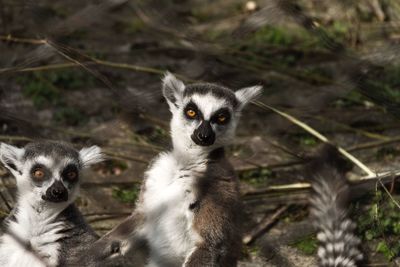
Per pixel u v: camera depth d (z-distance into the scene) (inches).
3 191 448.1
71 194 368.5
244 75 577.6
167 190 372.2
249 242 422.9
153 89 565.3
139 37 641.6
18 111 543.5
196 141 379.6
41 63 580.7
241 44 628.7
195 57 595.2
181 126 389.7
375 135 517.3
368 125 547.8
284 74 580.1
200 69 576.7
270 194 461.7
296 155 482.0
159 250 372.5
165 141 452.4
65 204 362.3
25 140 472.1
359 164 446.9
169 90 405.1
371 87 542.9
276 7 601.6
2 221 390.0
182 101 398.9
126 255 380.8
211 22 668.7
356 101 561.6
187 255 366.0
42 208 358.9
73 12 642.8
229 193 374.6
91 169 490.0
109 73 592.7
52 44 488.1
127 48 627.2
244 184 484.4
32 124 504.4
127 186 471.2
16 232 355.9
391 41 633.0
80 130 529.0
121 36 639.1
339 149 458.0
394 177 432.5
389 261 407.8
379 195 425.1
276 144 509.0
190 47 617.3
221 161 386.6
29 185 362.6
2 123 520.7
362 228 428.5
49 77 578.6
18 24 610.9
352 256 389.7
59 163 365.4
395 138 502.6
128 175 487.8
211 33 642.8
